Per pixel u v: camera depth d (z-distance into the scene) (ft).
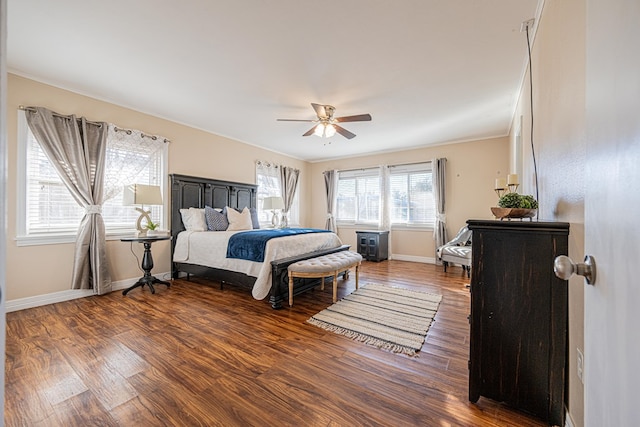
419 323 8.22
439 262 17.38
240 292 11.34
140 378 5.50
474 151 16.74
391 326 8.00
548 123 5.85
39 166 9.63
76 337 7.20
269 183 19.47
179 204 13.67
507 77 9.29
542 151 6.47
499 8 6.22
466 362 6.15
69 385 5.26
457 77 9.30
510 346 4.60
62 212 10.16
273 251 10.07
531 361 4.45
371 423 4.38
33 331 7.54
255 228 16.16
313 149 19.49
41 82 9.56
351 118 10.50
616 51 1.88
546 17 5.88
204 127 14.73
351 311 9.19
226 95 10.74
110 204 11.51
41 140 9.38
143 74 9.17
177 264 13.29
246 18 6.54
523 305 4.51
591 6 2.36
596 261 2.19
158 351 6.54
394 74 9.09
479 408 4.73
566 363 4.25
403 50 7.80
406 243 19.10
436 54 8.00
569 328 4.22
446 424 4.37
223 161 16.15
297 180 21.93
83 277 10.28
